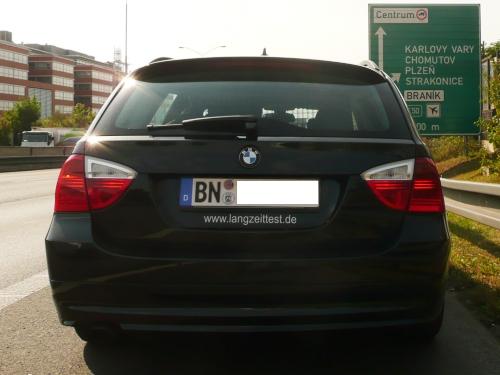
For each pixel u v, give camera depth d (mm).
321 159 2807
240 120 2822
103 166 2840
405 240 2793
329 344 3557
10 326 4059
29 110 101312
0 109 122562
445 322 4055
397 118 3059
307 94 3154
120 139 2893
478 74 13500
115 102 3156
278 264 2691
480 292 4680
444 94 13523
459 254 6230
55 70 144625
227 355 3381
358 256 2746
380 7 13492
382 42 13516
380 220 2811
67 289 2797
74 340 3721
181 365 3234
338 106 3084
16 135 99625
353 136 2912
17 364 3293
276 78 3256
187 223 2771
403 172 2865
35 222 9734
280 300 2703
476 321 4074
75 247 2779
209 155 2795
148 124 2996
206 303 2709
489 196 6016
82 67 159250
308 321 2715
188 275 2699
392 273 2762
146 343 3590
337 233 2775
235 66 3307
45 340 3730
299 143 2816
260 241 2742
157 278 2711
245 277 2689
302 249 2758
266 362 3270
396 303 2779
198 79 3279
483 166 16719
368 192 2809
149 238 2773
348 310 2723
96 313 2771
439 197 2926
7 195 14719
